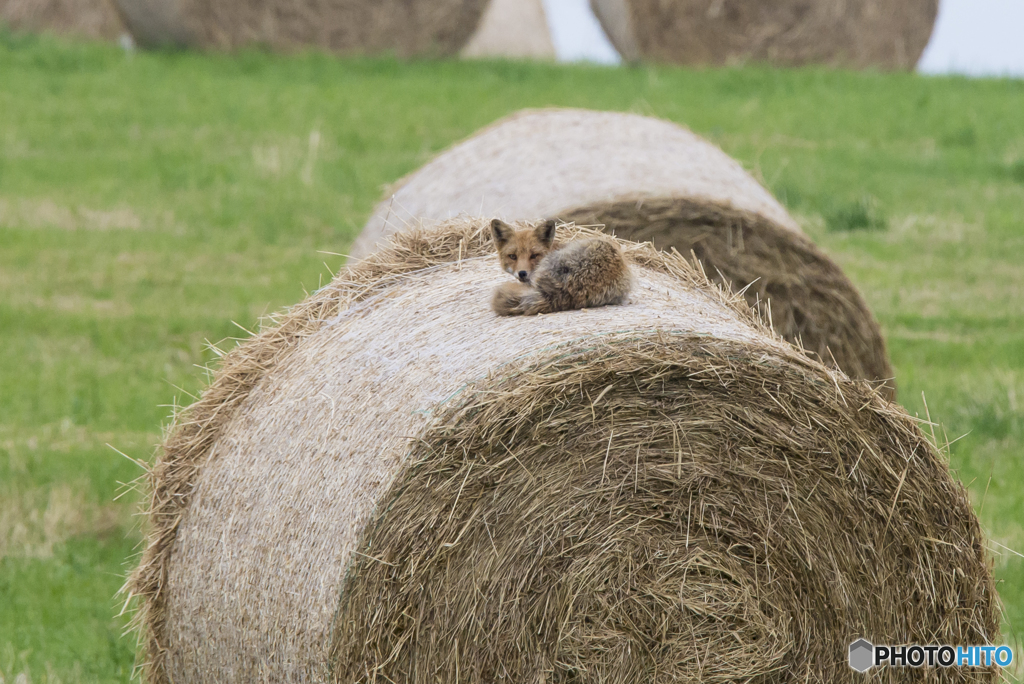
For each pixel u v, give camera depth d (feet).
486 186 68.54
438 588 37.88
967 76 202.59
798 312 67.41
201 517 44.34
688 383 39.81
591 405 38.96
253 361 48.21
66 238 115.14
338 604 37.35
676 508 39.96
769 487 40.40
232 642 41.70
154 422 76.84
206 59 182.91
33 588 57.47
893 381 69.41
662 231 64.49
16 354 88.02
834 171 141.79
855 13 200.23
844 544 40.63
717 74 188.14
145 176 134.41
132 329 93.61
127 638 53.26
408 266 52.39
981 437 73.41
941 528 40.70
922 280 108.27
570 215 63.31
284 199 129.08
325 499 39.58
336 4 190.80
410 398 39.88
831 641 40.73
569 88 175.42
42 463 69.67
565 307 43.27
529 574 38.75
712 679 40.14
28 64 174.70
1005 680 41.65
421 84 176.55
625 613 39.68
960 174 144.46
